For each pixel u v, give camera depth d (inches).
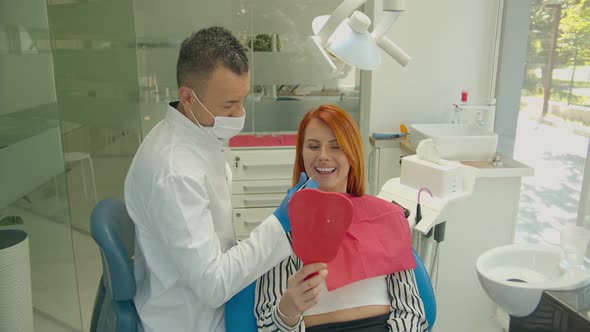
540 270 63.5
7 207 61.5
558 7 91.3
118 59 97.7
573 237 57.0
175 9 111.0
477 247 93.5
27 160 64.2
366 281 52.6
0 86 59.1
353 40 54.8
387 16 58.1
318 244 37.5
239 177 117.5
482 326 97.8
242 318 50.9
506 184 91.0
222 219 51.4
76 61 77.1
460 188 69.4
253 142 120.6
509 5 111.8
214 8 112.2
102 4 89.0
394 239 53.0
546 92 95.9
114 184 95.3
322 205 36.2
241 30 114.2
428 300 54.5
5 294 59.7
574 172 85.8
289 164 117.5
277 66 116.6
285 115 119.9
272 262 45.9
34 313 68.1
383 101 120.0
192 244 42.4
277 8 113.3
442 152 94.7
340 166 54.2
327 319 50.3
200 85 43.9
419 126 109.0
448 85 120.0
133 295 48.3
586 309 48.3
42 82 65.6
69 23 74.2
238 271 43.9
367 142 121.4
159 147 45.6
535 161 100.0
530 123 102.3
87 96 81.8
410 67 118.2
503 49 114.4
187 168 44.4
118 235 48.0
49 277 70.2
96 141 85.7
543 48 96.8
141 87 113.2
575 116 86.1
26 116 63.6
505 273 63.7
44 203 68.3
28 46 62.7
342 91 119.1
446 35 117.0
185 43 44.8
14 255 59.6
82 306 81.2
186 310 49.1
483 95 121.0
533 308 53.2
